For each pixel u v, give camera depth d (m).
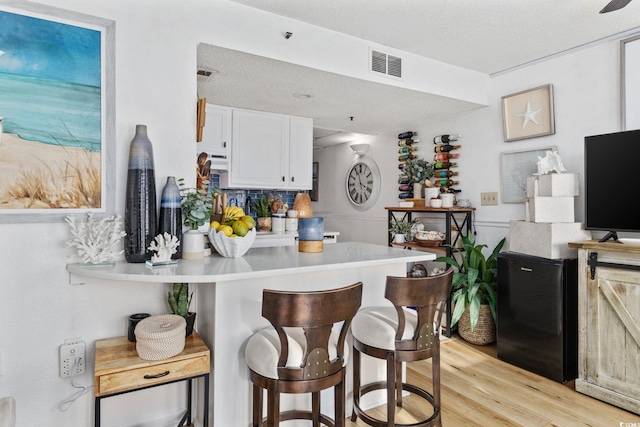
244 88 2.99
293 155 4.11
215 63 2.41
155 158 1.91
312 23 2.45
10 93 1.60
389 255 2.06
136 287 1.88
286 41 2.37
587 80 2.76
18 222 1.61
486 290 3.14
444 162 3.81
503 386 2.43
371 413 2.12
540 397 2.29
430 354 1.73
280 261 1.81
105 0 1.79
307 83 2.83
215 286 1.68
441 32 2.58
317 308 1.37
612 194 2.36
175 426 1.95
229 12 2.16
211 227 1.93
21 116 1.62
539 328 2.58
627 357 2.13
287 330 1.65
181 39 2.00
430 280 1.68
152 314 1.91
